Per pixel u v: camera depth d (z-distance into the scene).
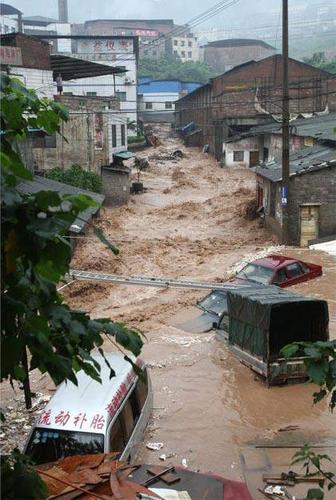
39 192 3.23
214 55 118.94
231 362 14.55
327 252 24.83
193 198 41.59
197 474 6.20
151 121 91.00
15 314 3.40
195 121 78.38
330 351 4.77
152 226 32.50
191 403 12.55
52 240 3.32
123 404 10.07
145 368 11.91
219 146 61.75
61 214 3.35
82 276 14.43
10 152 3.73
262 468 10.11
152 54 113.19
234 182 47.97
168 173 54.78
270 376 12.98
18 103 3.89
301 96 58.03
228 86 61.84
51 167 37.22
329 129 36.91
